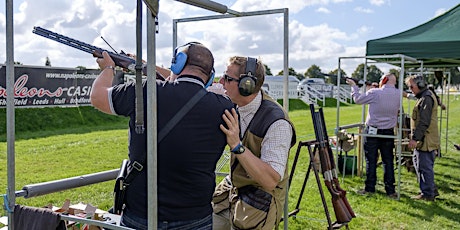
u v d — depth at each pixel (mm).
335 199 3314
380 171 7129
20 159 7832
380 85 5523
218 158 1711
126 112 1598
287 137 2016
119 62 1854
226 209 2529
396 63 5836
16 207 1818
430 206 5016
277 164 1926
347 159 6602
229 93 2088
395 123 5355
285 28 2660
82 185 2143
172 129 1541
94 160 8000
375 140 5457
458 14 6160
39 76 11570
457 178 6629
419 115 5090
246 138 2076
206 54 1654
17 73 10969
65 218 1789
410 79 5180
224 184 2578
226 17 2791
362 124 6449
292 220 4387
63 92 12328
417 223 4430
